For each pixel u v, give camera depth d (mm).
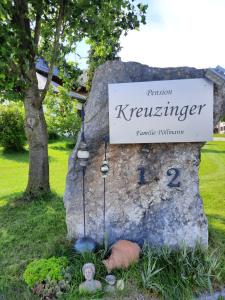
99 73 3514
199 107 3334
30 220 4719
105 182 3623
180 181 3553
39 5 5004
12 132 11961
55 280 2904
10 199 5906
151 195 3600
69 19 5211
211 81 3289
